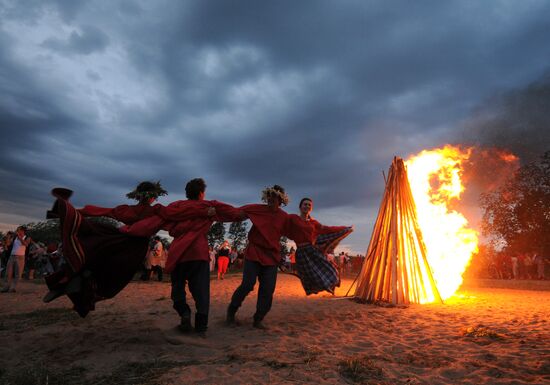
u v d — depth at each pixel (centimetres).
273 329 500
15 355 379
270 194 526
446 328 521
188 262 447
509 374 317
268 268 520
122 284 410
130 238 413
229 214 481
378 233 836
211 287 1145
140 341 423
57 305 740
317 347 404
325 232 630
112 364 346
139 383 295
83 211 409
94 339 432
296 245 602
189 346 405
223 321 549
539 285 1462
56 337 442
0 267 1436
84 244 384
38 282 1334
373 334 483
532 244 1839
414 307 721
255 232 523
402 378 311
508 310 695
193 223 456
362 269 838
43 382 298
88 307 394
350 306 727
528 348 404
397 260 798
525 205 1561
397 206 829
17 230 1015
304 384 292
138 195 442
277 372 318
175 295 460
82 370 330
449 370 330
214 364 341
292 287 1197
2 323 528
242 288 519
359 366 328
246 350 388
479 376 314
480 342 434
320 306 726
